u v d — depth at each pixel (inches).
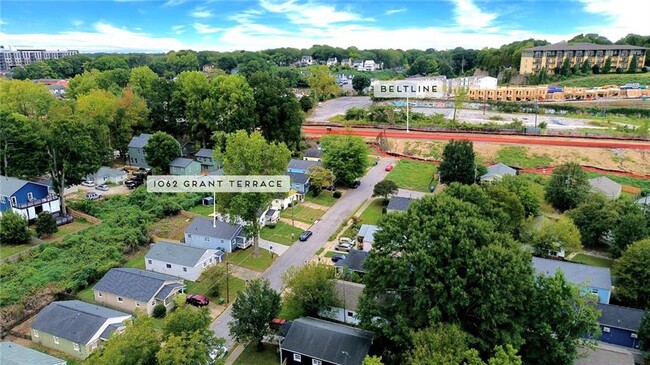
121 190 2726.4
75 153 2305.6
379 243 1300.4
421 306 1190.9
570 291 1184.8
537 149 3211.1
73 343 1331.2
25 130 2297.0
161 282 1588.3
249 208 1878.7
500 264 1155.3
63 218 2224.4
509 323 1157.7
